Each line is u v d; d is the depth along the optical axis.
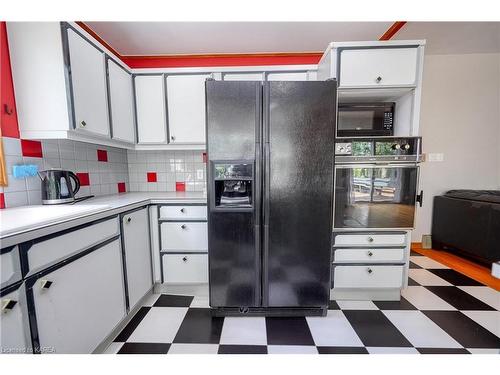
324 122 1.41
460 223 2.50
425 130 2.77
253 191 1.45
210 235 1.48
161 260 1.84
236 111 1.40
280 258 1.50
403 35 2.17
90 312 1.14
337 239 1.71
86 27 1.78
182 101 2.04
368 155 1.62
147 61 2.27
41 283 0.87
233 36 1.95
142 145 2.10
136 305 1.61
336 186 1.65
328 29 1.89
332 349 1.31
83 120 1.42
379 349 1.31
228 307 1.58
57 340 0.95
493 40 2.35
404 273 1.71
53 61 1.28
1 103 1.23
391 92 1.75
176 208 1.80
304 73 2.02
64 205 1.36
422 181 2.84
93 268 1.16
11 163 1.29
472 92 2.73
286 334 1.43
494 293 1.87
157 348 1.32
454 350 1.30
